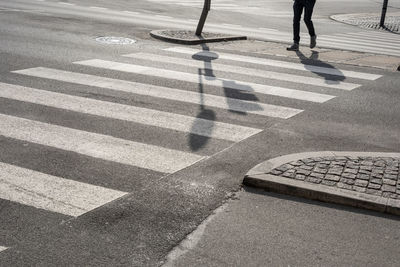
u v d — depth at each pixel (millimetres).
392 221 4473
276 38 14977
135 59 10352
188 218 4367
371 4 34875
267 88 8812
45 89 7898
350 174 5148
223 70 9922
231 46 12648
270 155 5879
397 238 4215
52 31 12984
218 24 17906
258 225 4309
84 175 5105
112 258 3756
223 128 6707
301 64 11008
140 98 7758
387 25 22734
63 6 18859
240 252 3910
